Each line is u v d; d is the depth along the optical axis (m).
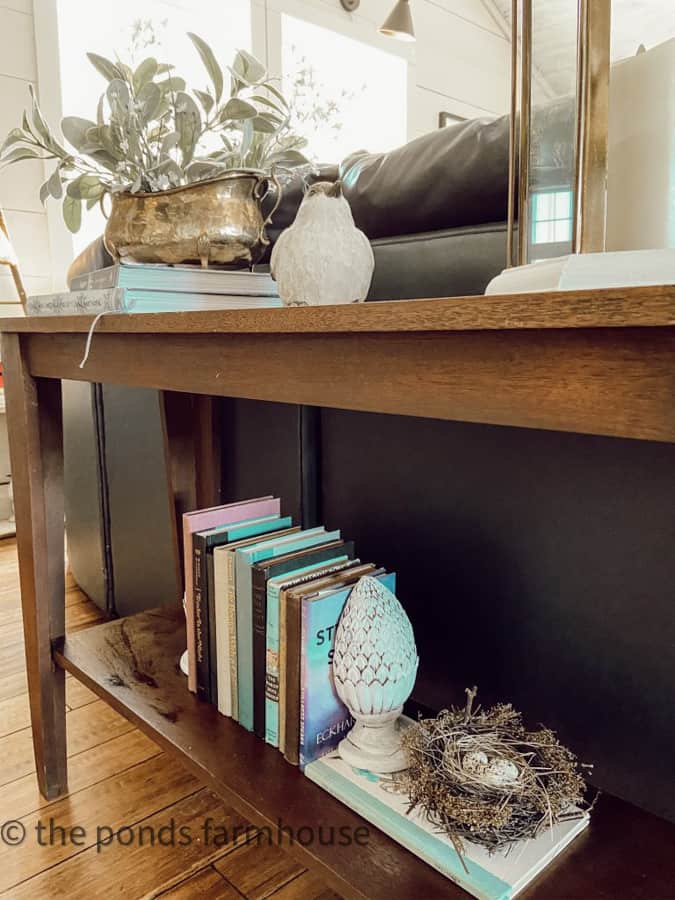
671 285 0.33
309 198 0.76
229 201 0.94
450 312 0.43
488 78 4.60
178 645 1.13
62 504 1.10
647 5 0.59
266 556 0.85
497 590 0.85
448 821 0.62
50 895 0.92
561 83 0.60
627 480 0.71
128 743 1.28
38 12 2.71
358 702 0.74
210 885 0.94
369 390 0.52
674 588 0.69
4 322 1.01
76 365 0.91
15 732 1.33
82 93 2.95
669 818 0.71
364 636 0.73
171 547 1.52
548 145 0.61
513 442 0.81
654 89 0.55
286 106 1.08
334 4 3.67
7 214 2.72
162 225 0.92
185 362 0.71
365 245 0.77
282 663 0.79
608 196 0.59
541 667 0.81
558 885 0.59
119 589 1.82
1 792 1.14
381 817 0.67
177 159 1.05
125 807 1.10
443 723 0.69
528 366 0.42
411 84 4.10
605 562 0.74
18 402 1.04
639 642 0.72
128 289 0.82
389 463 0.97
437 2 4.18
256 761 0.79
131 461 1.65
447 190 0.89
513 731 0.67
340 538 0.94
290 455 1.15
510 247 0.66
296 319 0.53
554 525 0.78
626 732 0.74
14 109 2.71
